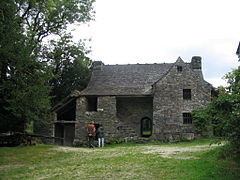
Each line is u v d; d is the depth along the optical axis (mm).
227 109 8352
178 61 25922
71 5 24859
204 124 22656
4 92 15492
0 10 13648
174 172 9016
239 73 8750
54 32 25328
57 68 28766
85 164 11820
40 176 9695
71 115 29062
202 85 25250
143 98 27281
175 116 24797
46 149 17875
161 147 18344
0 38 13414
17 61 14438
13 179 9320
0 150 16203
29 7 18000
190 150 15172
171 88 25328
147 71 30297
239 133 8000
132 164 11117
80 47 27750
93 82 29219
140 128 26984
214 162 9969
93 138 22031
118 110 27578
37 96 15680
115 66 31953
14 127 20203
